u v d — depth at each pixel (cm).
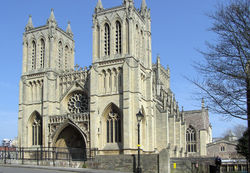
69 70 10969
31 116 10788
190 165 5816
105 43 10225
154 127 10769
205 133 15062
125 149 8975
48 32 11075
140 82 10056
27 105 10894
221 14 3441
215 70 3453
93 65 10000
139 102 9538
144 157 5706
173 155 11662
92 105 9619
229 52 3406
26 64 11262
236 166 9694
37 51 11119
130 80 9519
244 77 3234
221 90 3366
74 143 10362
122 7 10088
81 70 10606
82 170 5616
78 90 10488
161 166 5516
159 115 10944
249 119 3152
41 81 10869
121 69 9744
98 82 9919
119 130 9494
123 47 9812
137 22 10462
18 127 10838
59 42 11438
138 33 10525
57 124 10100
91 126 9469
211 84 3441
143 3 11475
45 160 7669
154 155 5631
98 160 6166
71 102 10656
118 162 5953
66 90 10656
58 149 10019
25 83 11006
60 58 11394
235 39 3338
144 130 9994
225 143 14925
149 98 10344
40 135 10581
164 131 10762
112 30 10081
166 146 10625
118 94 9612
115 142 9462
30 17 11638
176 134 12538
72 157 10075
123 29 9925
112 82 9788
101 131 9600
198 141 15125
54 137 9994
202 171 6481
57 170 5531
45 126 10194
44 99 10456
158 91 14412
